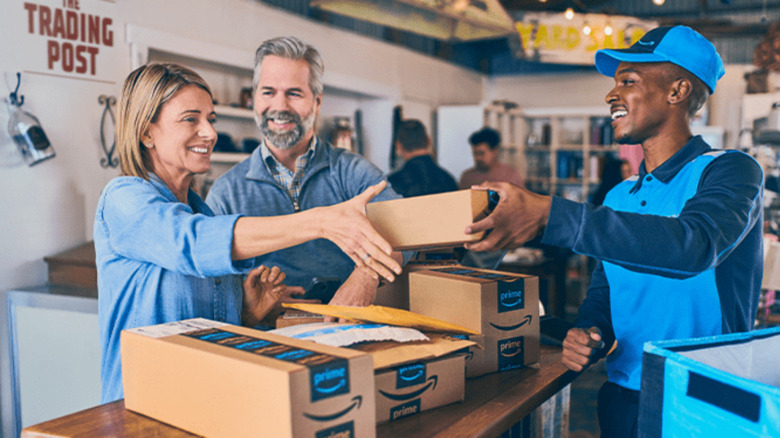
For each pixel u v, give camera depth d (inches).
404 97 262.7
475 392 47.0
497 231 38.4
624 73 49.9
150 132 53.5
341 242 41.8
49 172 120.0
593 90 333.7
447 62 305.4
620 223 37.2
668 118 49.0
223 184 77.8
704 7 301.7
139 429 38.1
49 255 121.2
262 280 58.3
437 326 46.5
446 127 291.6
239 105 174.2
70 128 123.3
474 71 339.0
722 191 41.4
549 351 61.2
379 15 133.6
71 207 124.6
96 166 129.2
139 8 137.0
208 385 35.4
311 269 76.1
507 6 248.2
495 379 50.5
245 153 171.6
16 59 112.7
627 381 51.5
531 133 355.6
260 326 61.8
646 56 48.3
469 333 48.4
